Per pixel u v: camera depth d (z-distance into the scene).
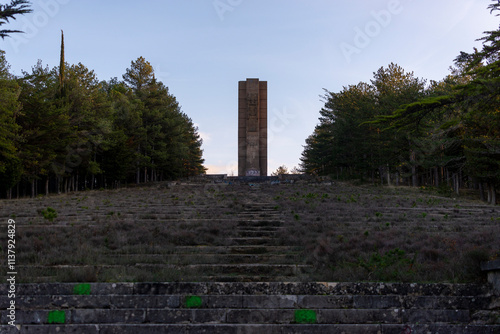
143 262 13.39
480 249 12.01
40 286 10.06
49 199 34.84
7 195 41.19
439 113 12.52
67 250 14.59
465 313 9.36
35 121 38.41
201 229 18.20
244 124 56.00
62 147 42.09
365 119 51.59
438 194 40.25
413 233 17.31
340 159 60.75
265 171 55.53
